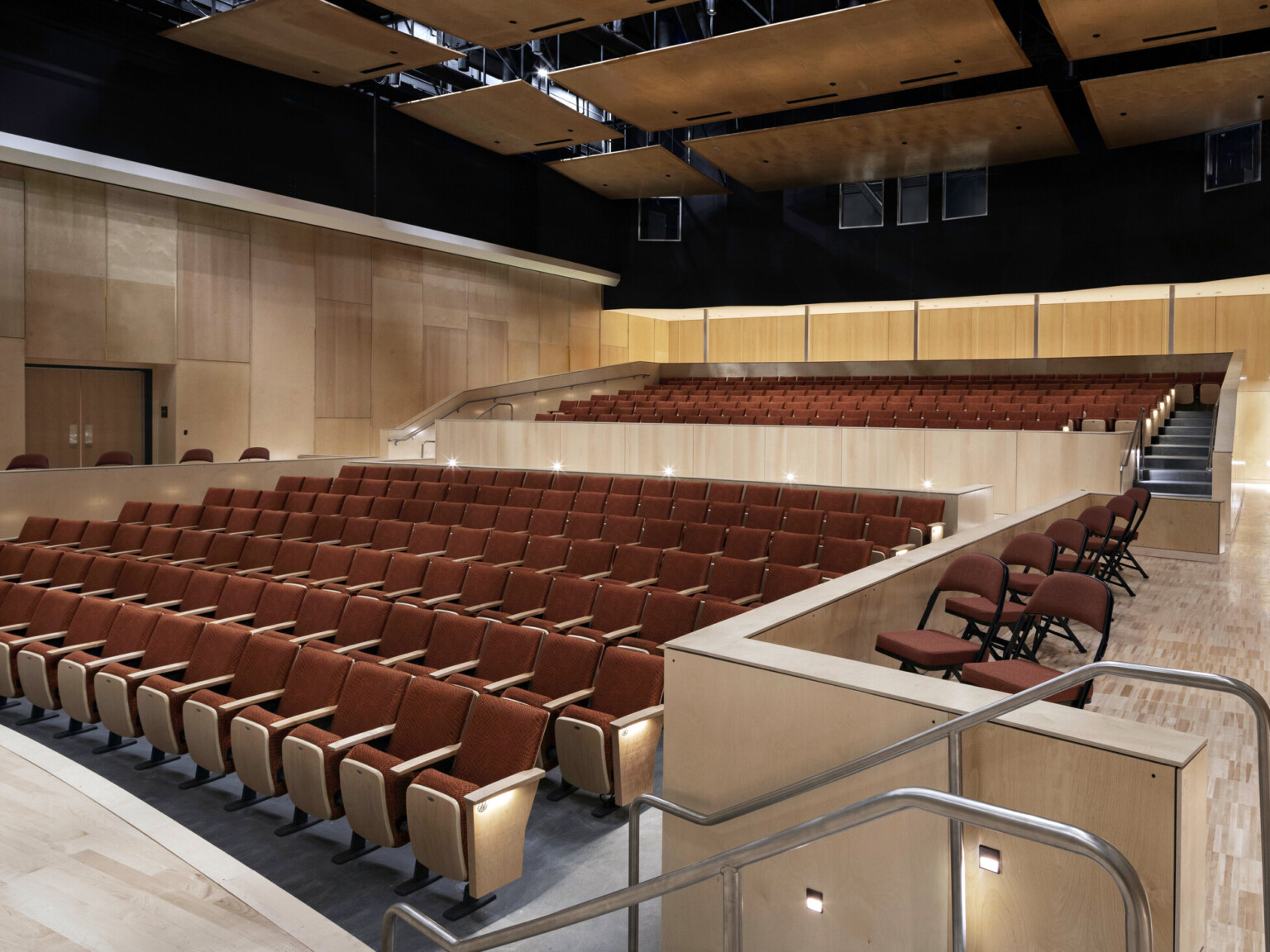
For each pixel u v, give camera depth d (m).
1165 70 9.66
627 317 18.44
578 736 3.54
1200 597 6.39
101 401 10.88
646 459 10.49
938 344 16.55
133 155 9.98
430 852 3.06
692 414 12.22
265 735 3.63
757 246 15.91
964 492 6.55
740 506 6.64
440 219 13.60
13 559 6.58
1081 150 13.11
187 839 2.73
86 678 4.49
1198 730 3.77
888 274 14.79
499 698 3.46
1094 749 1.80
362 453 13.41
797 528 6.33
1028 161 13.48
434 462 11.18
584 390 15.77
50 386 10.43
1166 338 14.92
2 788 3.05
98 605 5.10
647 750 3.60
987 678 2.97
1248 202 11.37
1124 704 4.10
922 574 4.08
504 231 14.76
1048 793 1.86
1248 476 14.53
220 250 11.57
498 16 8.89
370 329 13.48
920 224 14.50
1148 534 8.20
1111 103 10.62
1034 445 8.47
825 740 2.22
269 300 12.13
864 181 14.76
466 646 4.34
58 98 9.38
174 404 11.16
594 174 14.76
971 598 4.22
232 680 4.32
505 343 15.73
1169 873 1.72
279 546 6.60
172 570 5.79
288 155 11.49
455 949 2.04
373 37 9.70
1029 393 11.88
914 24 8.78
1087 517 6.21
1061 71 11.45
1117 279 12.78
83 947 2.18
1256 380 14.35
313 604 5.02
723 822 2.39
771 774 2.33
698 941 2.50
